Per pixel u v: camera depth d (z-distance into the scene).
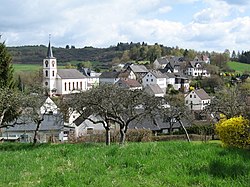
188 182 7.84
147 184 7.75
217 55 176.62
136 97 27.06
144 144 12.56
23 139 47.50
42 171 9.70
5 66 36.97
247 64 180.62
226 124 15.01
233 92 34.81
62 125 49.41
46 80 124.94
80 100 26.22
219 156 9.67
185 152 10.43
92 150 12.37
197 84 125.62
